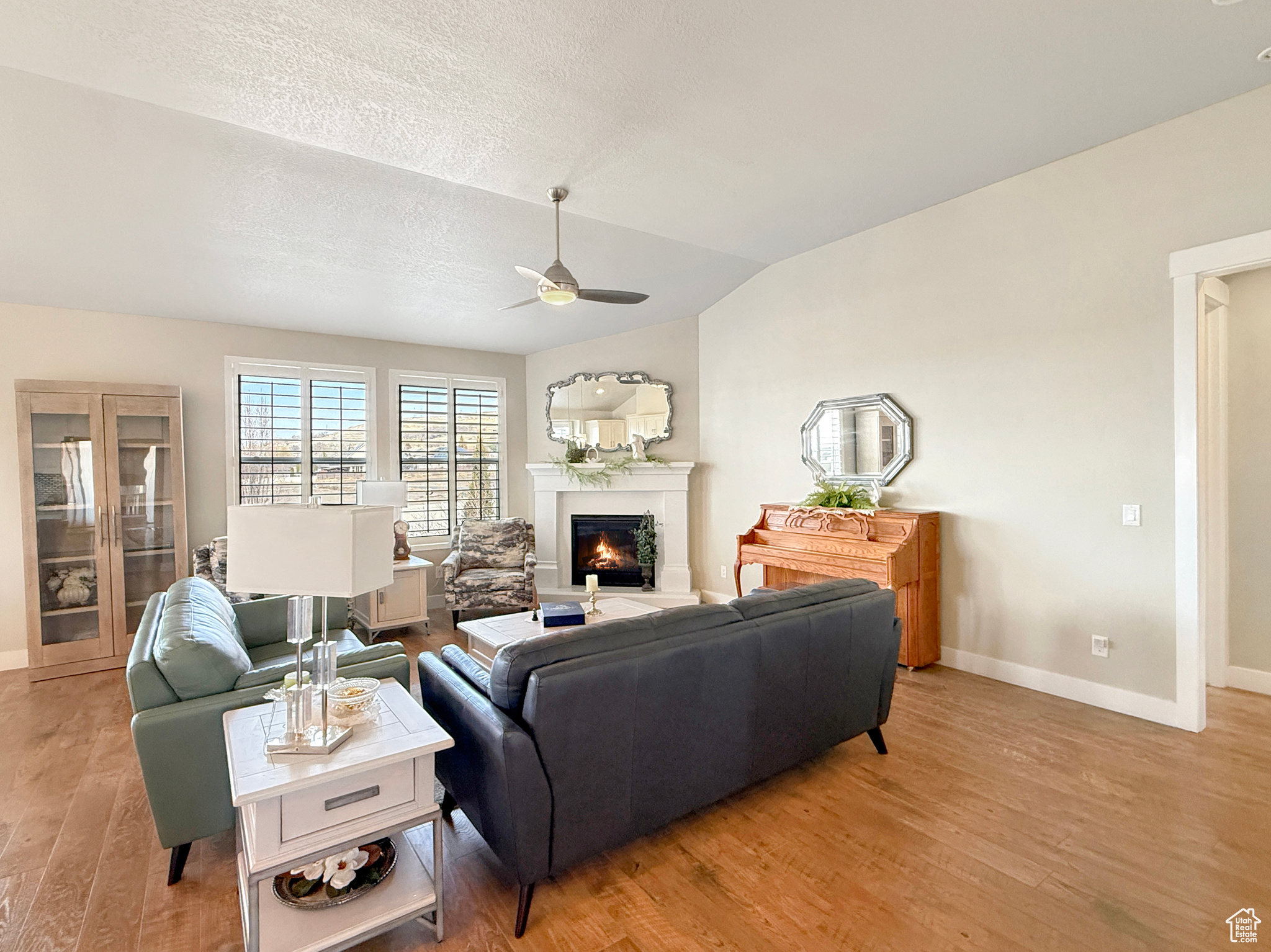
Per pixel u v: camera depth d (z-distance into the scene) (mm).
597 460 6336
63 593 4105
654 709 1983
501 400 6742
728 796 2480
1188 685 2949
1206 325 3498
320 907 1680
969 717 3162
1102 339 3186
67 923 1814
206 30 1982
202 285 4238
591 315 5574
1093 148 3170
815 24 2115
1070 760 2701
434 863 1762
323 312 4984
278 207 3254
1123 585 3156
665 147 2912
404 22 1994
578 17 2018
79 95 2309
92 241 3484
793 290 4789
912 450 4039
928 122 2824
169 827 1921
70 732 3207
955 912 1812
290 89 2322
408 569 5082
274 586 1772
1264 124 2662
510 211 3508
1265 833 2156
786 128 2803
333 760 1646
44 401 4027
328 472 5688
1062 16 2125
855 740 2926
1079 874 1962
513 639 3289
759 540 4574
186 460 4988
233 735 1805
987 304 3635
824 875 1990
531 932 1771
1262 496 3447
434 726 1878
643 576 6055
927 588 3857
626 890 1943
